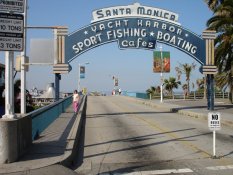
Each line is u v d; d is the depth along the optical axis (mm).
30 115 14062
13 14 11336
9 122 11305
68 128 19031
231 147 15805
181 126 23594
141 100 56469
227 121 24016
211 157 13641
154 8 33594
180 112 34188
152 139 18281
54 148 13570
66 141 14945
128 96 76438
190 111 32594
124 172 11609
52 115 22281
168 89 96000
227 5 36531
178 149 15430
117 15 33062
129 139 18422
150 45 33562
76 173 10797
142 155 14312
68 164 12195
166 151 15031
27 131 13383
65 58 31953
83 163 13172
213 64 34406
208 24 37281
